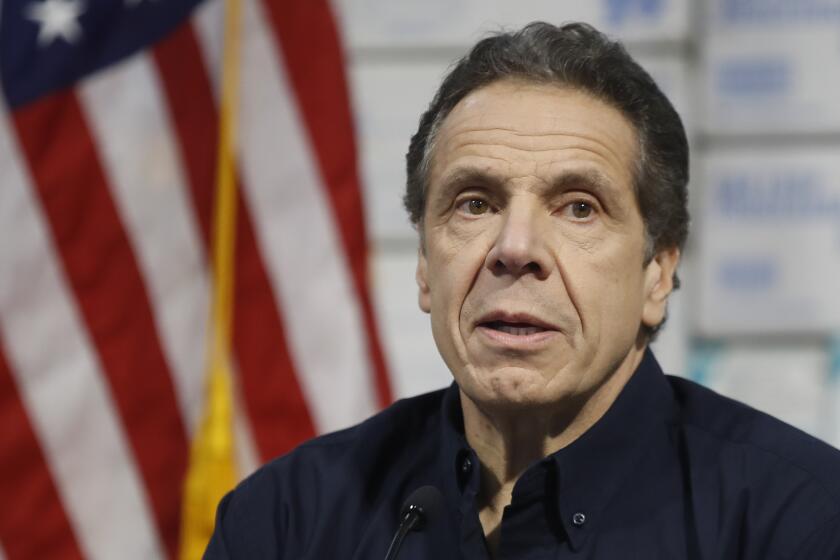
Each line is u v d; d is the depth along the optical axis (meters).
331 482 5.48
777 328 12.90
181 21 10.22
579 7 12.66
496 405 4.68
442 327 4.81
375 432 5.65
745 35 12.85
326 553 5.27
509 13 12.70
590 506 4.91
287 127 10.31
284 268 10.21
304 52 10.37
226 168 10.02
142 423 9.97
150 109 10.12
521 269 4.61
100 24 10.10
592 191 4.71
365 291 10.30
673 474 5.04
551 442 5.01
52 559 9.87
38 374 9.91
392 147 12.79
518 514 4.90
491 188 4.75
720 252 12.93
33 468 9.90
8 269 9.88
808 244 12.86
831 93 12.79
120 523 9.93
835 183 12.82
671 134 5.00
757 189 12.88
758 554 4.69
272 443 10.09
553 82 4.84
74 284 9.96
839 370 12.79
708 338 12.96
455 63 5.36
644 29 12.62
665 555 4.78
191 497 9.62
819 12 12.77
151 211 10.07
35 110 9.96
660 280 5.19
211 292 10.08
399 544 4.73
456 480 5.11
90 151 10.03
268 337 10.16
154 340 10.01
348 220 10.27
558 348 4.62
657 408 5.18
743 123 12.87
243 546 5.39
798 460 4.88
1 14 10.03
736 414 5.27
